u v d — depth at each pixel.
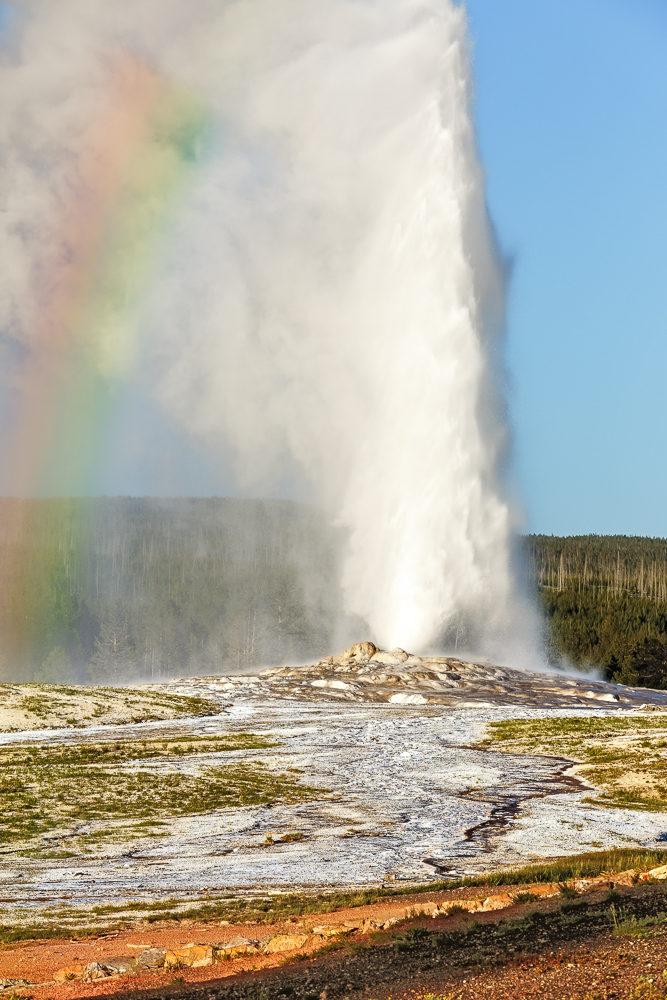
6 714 69.50
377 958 15.94
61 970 17.34
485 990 13.43
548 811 39.62
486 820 38.09
